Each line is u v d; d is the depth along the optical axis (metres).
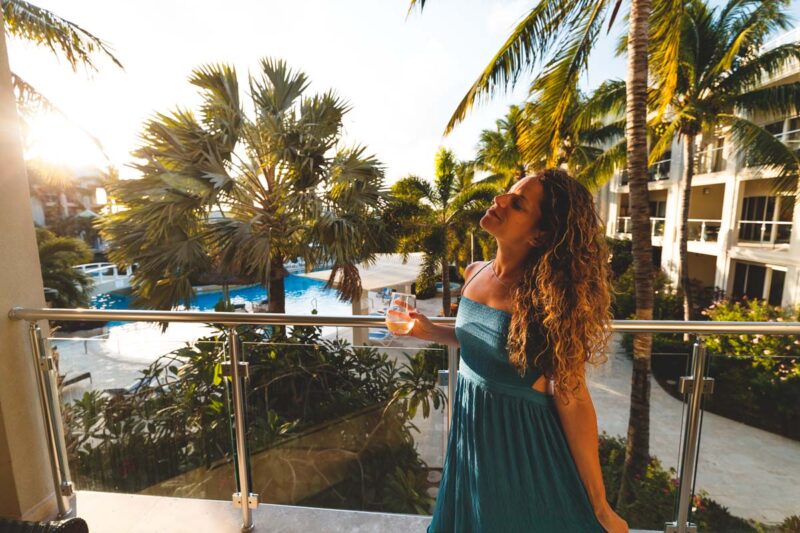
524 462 0.82
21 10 6.39
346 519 1.61
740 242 12.37
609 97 9.73
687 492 1.46
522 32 5.57
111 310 1.51
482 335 0.83
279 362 1.68
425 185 13.54
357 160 6.97
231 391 1.60
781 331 1.25
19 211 1.56
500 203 0.83
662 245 16.11
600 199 19.61
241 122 6.83
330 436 1.68
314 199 6.73
